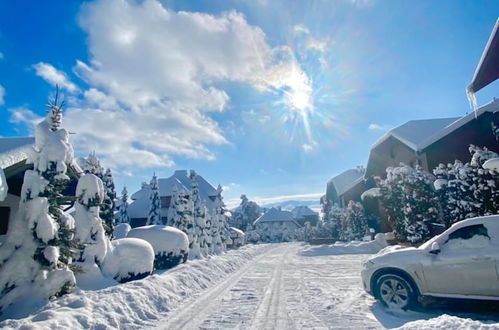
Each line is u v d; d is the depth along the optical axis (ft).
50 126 27.99
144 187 139.54
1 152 26.73
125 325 21.25
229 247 127.85
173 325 21.50
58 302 23.12
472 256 20.90
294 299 28.17
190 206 64.44
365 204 107.76
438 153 63.62
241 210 276.82
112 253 33.55
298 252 87.92
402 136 71.51
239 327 20.72
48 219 24.71
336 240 116.37
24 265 23.70
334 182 145.38
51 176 26.68
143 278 33.83
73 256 27.81
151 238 45.42
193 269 40.81
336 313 23.06
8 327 18.22
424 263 22.36
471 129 61.62
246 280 40.22
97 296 24.61
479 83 32.60
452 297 21.34
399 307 22.76
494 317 20.54
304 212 315.99
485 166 32.91
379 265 24.13
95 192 33.09
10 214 34.01
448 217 48.06
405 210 54.24
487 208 39.68
